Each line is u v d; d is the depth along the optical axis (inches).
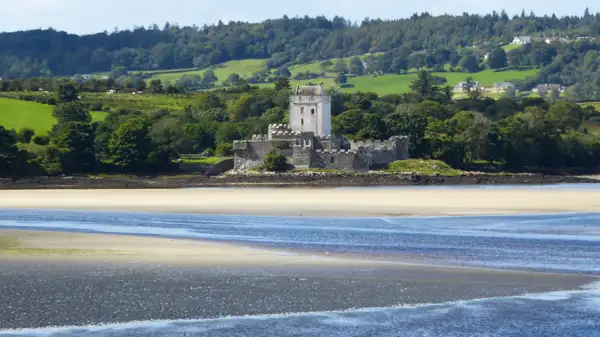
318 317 4382.4
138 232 7475.4
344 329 4205.2
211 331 4160.9
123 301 4623.5
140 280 5098.4
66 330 4146.2
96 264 5590.6
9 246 6373.0
